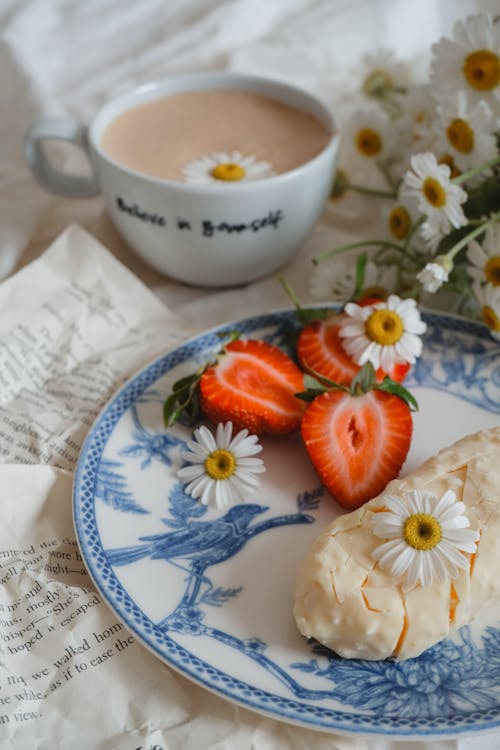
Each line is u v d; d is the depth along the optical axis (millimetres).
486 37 473
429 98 523
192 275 533
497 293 468
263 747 390
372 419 445
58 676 399
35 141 535
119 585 412
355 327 472
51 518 440
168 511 438
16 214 564
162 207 500
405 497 406
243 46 671
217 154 521
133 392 472
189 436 463
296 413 460
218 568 421
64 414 475
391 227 529
